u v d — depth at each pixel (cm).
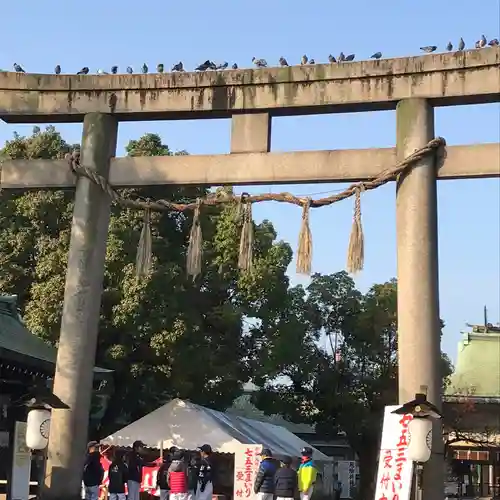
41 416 1204
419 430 1070
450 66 1228
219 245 2616
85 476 1554
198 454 1767
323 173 1259
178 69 1359
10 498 1423
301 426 4350
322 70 1287
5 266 2447
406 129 1230
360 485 3238
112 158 1347
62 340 1270
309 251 1245
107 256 2306
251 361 2798
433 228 1198
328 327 3369
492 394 3303
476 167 1200
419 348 1151
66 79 1367
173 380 2392
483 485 3050
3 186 1366
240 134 1312
